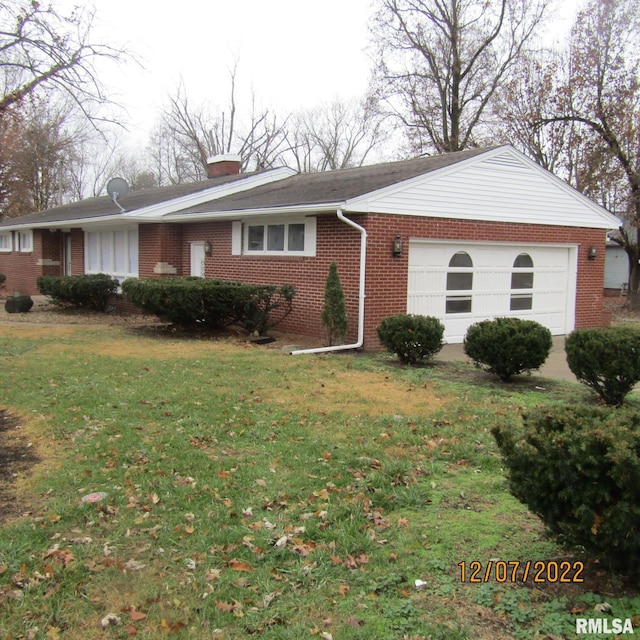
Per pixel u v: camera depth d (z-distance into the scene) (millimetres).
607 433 3025
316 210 11477
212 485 4746
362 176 14125
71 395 7398
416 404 7297
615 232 23797
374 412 6895
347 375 8969
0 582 3420
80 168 46562
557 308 14906
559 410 3504
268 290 12578
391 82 30203
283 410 6922
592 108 22438
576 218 14773
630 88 21609
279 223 13492
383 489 4680
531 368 8867
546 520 3277
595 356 7426
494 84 28438
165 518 4203
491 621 3045
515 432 3475
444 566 3566
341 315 11312
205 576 3477
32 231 23516
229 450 5582
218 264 15508
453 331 13086
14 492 4676
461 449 5609
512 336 8688
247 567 3564
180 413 6703
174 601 3244
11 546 3785
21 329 13641
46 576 3451
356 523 4090
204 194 17156
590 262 15234
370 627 3014
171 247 16812
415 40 29188
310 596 3289
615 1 21656
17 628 3029
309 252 12664
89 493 4598
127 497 4523
